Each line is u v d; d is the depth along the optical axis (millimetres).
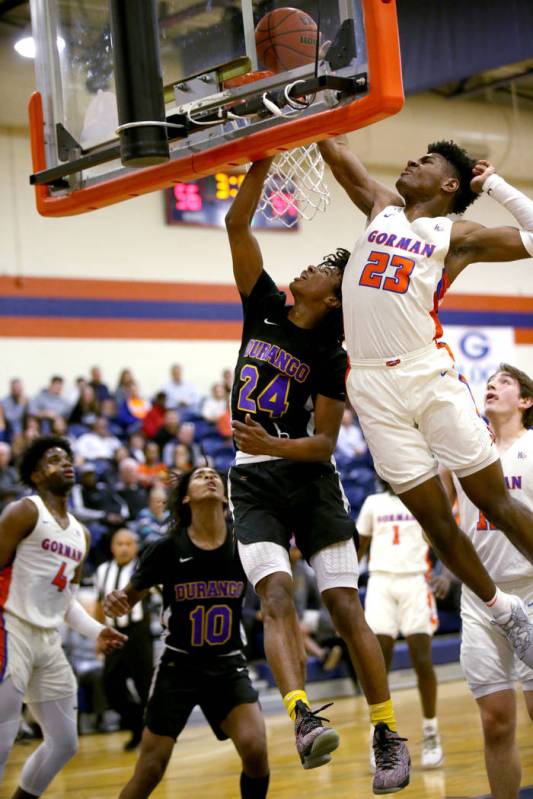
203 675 4406
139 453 12266
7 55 11859
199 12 3465
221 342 14570
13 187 13297
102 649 4844
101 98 3646
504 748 4035
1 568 4633
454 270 3412
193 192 14477
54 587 4699
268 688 9438
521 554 3836
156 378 14062
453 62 8148
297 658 3344
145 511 9852
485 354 15867
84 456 12031
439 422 3309
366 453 13406
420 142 14070
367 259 3402
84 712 8641
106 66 3633
